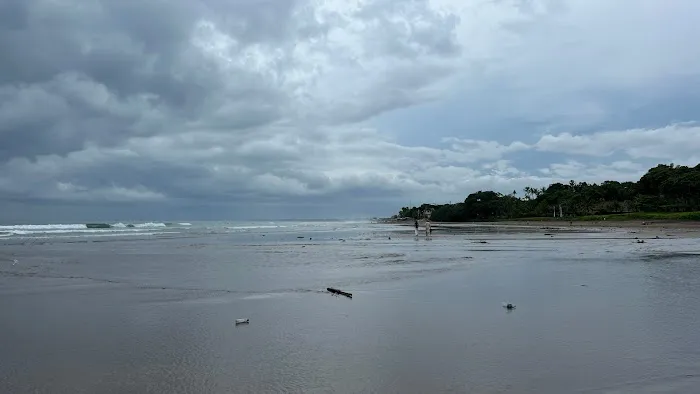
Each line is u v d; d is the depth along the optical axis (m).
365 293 18.05
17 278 23.47
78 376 9.05
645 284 19.23
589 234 66.69
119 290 19.50
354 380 8.62
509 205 177.12
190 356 10.20
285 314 14.42
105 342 11.45
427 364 9.48
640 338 11.22
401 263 29.08
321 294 18.03
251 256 35.59
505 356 9.95
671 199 134.75
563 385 8.28
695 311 14.10
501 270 24.67
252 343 11.21
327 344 11.04
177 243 53.81
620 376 8.70
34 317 14.38
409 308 15.05
